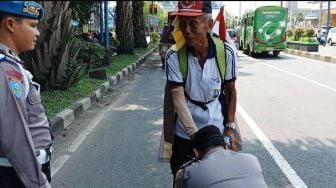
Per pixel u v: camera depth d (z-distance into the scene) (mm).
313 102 8859
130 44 21359
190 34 2691
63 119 6727
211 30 2793
